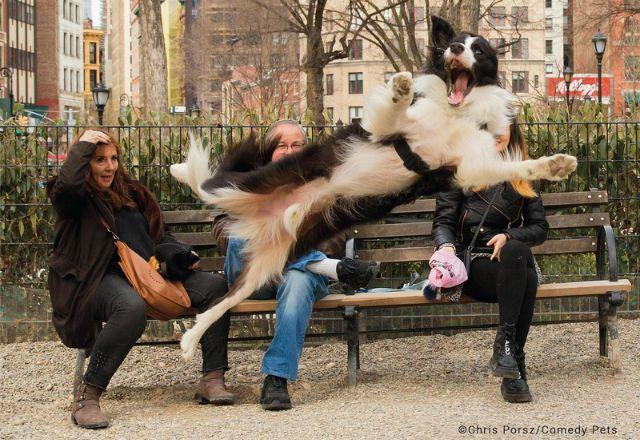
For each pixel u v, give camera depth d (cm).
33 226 702
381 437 434
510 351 497
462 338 687
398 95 437
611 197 721
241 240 536
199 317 505
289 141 540
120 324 480
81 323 498
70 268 500
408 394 523
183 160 706
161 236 542
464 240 551
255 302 527
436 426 450
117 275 510
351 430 446
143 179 695
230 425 463
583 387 532
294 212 486
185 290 525
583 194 605
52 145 715
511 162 450
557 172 441
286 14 2098
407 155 461
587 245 607
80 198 494
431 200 611
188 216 594
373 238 604
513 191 543
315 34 1875
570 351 630
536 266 549
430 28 485
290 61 2853
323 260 522
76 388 519
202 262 599
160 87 1468
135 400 538
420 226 605
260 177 489
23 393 560
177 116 829
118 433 455
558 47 5588
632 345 641
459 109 462
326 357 650
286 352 501
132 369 623
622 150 721
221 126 678
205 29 3153
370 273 518
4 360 641
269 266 516
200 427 461
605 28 3319
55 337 704
